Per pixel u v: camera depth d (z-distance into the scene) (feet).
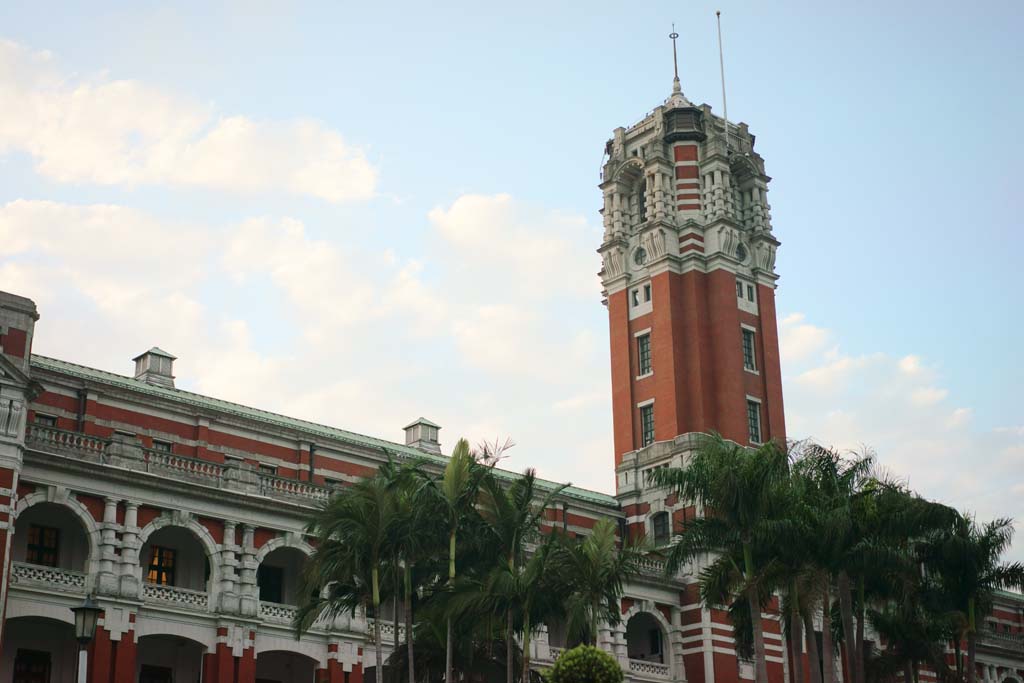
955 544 201.46
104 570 181.68
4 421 172.76
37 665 181.27
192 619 190.08
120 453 190.29
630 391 297.53
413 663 165.99
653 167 305.32
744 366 292.40
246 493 201.36
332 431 260.83
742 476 175.01
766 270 306.55
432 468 263.29
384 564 169.78
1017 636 355.56
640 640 271.49
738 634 198.90
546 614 176.14
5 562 167.63
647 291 301.63
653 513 282.97
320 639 204.54
